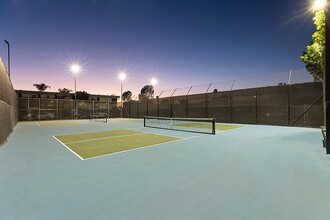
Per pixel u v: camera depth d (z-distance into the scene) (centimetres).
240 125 1569
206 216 236
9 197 294
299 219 227
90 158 528
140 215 240
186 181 352
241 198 283
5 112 892
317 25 728
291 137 870
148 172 404
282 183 337
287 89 1437
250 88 1659
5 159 522
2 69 862
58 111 2822
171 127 1485
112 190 315
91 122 2270
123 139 876
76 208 259
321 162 464
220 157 525
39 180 363
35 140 868
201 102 2053
